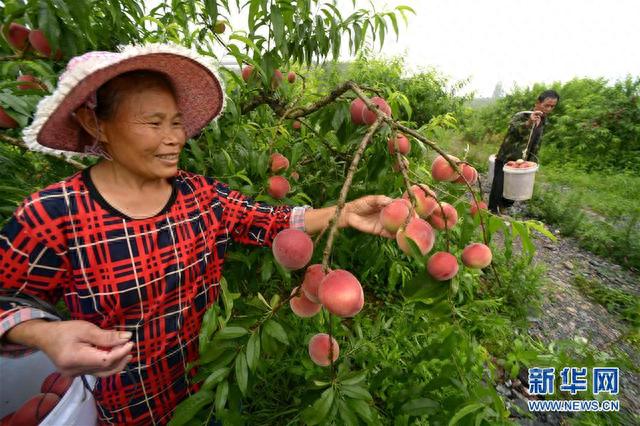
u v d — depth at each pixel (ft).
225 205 4.30
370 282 10.30
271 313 4.08
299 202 7.03
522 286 11.55
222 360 4.05
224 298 4.36
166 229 3.58
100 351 2.67
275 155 7.06
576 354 9.47
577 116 32.81
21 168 6.61
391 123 4.14
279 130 7.42
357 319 8.20
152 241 3.48
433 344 4.45
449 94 30.73
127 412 3.97
